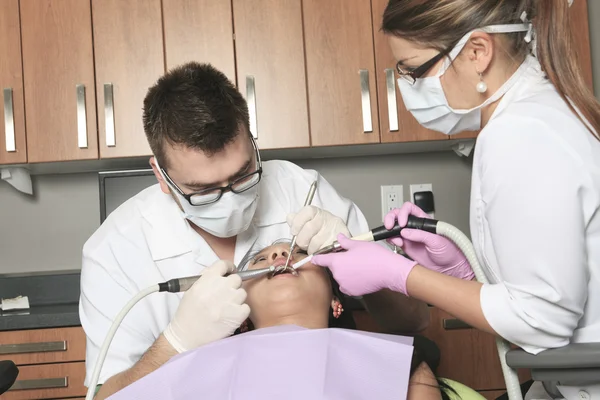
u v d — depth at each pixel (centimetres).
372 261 131
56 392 257
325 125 296
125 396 129
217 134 139
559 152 112
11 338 257
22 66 290
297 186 186
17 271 325
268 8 295
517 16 123
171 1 292
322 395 123
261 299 153
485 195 118
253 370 129
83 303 167
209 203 148
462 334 267
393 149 327
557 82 120
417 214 147
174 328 139
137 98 291
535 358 115
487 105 129
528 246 110
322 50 296
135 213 175
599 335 121
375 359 130
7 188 327
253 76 295
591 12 327
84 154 290
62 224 328
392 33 131
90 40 290
